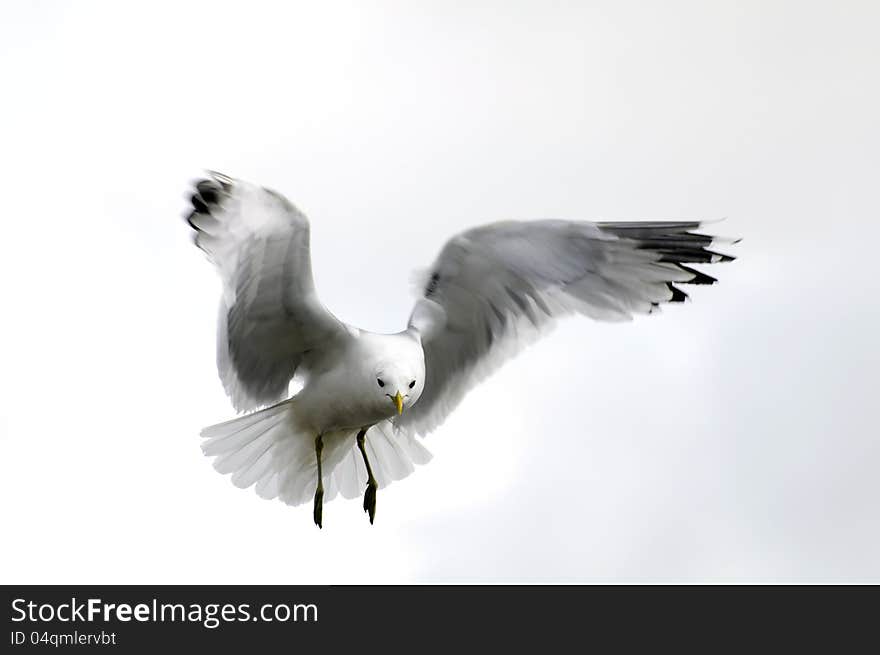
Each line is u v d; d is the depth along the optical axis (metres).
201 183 9.43
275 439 11.27
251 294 10.30
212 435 11.19
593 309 11.54
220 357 10.72
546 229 11.01
